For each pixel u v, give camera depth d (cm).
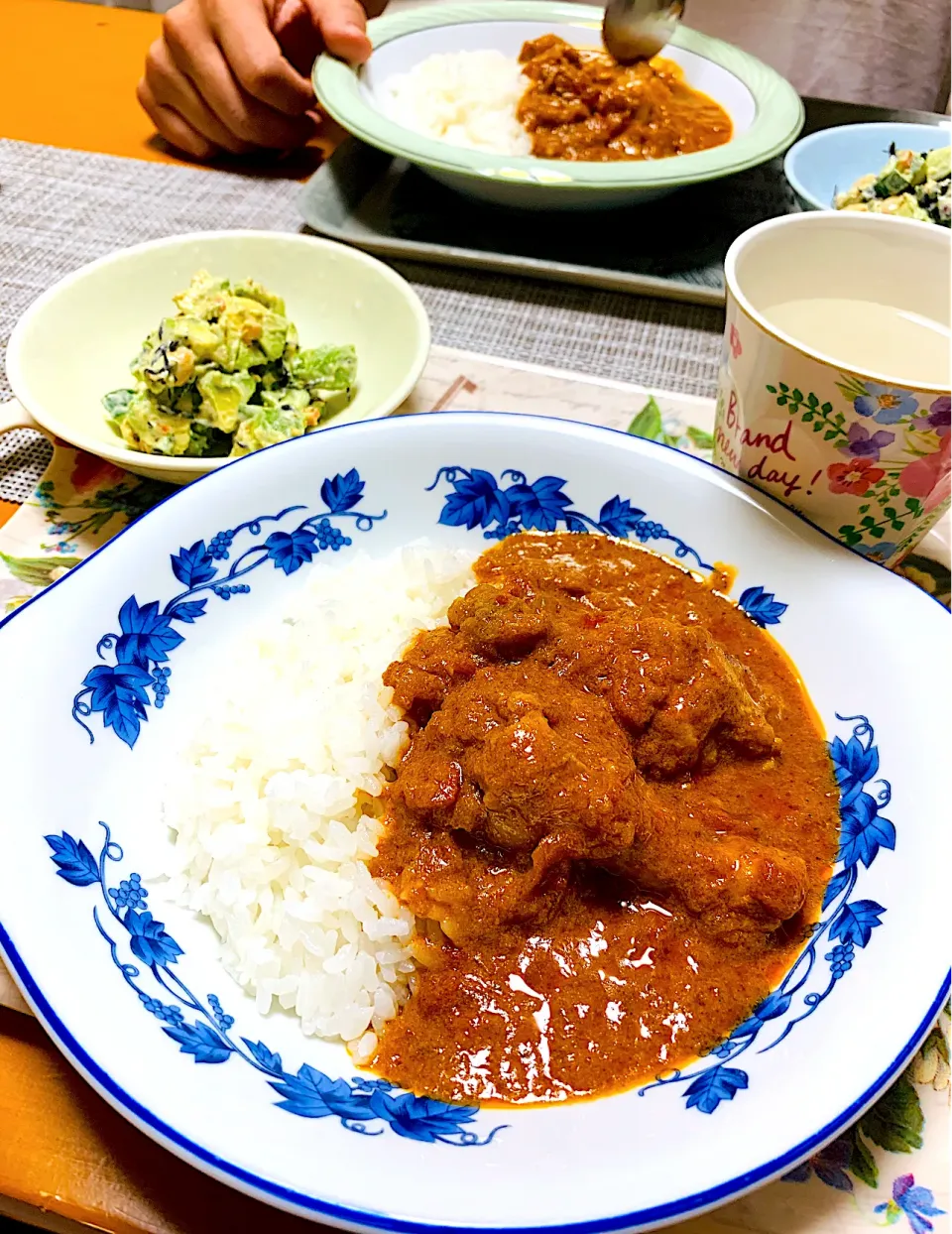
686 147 50
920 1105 20
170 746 25
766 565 28
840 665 26
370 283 38
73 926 19
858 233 29
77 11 62
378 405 35
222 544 28
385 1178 16
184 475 31
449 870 23
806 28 70
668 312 43
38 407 31
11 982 20
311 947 22
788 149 48
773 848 22
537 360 40
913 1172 19
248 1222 18
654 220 47
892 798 22
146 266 38
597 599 28
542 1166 16
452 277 44
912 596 26
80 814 22
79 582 25
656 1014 20
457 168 42
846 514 28
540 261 43
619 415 36
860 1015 18
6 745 21
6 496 33
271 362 35
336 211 47
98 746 23
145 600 26
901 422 25
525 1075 20
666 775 24
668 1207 15
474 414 30
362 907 23
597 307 43
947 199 42
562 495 30
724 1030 20
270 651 28
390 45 53
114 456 30
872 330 29
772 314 29
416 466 30
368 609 29
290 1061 19
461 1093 19
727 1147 16
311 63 55
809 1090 17
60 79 56
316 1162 16
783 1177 19
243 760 25
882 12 69
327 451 30
